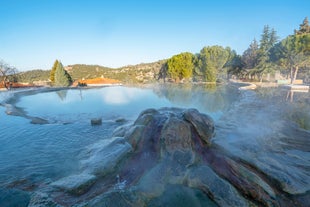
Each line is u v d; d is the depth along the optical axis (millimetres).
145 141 6273
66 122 10039
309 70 29656
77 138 7922
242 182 4707
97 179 4941
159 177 4953
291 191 4668
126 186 4734
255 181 4672
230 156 5848
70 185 4617
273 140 7430
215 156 5703
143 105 14367
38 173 5422
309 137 7723
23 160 6152
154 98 17234
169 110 8406
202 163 5512
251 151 6395
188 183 4895
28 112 12633
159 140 6105
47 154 6551
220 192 4414
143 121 6926
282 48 28656
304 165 5809
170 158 5488
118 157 5590
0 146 7180
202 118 6570
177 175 5027
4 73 33594
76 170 5520
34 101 17297
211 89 21578
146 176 5031
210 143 6258
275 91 20156
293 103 13961
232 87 22766
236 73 38312
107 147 6215
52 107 14273
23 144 7355
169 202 4426
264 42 39812
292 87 22156
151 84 29234
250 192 4457
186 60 30578
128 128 7547
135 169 5359
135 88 25469
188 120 6531
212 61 29594
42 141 7652
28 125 9602
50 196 4352
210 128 6410
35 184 4918
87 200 4215
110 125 9539
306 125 9422
